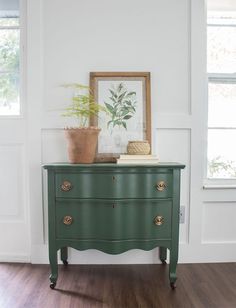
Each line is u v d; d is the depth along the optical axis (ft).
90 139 5.85
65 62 6.74
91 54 6.74
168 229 5.65
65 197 5.57
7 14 7.04
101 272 6.48
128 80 6.74
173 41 6.78
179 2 6.75
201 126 6.85
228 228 7.06
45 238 6.91
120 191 5.49
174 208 5.63
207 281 6.08
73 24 6.71
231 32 7.25
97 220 5.58
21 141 6.99
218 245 7.02
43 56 6.72
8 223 7.06
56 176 5.57
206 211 7.03
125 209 5.55
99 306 5.15
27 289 5.72
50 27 6.69
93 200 5.54
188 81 6.83
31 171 6.80
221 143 7.27
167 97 6.83
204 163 7.12
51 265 5.72
